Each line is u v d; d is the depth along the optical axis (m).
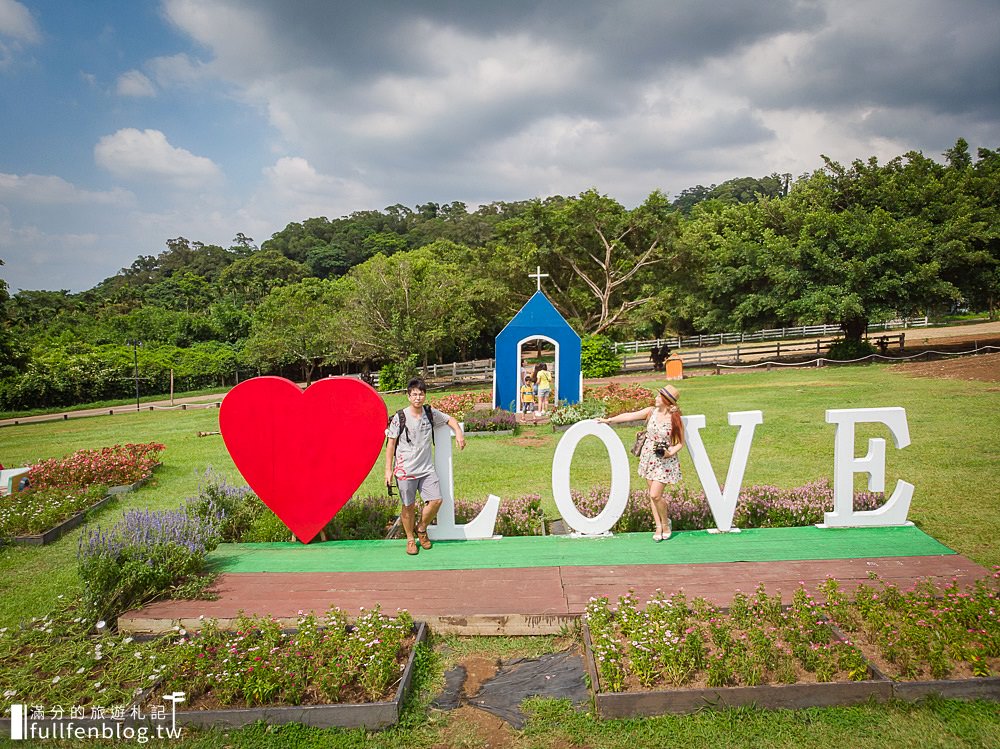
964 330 38.28
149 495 9.91
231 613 4.98
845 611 4.45
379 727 3.78
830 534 6.20
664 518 6.15
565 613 4.74
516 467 10.73
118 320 50.66
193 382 43.03
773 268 28.12
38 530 7.67
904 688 3.73
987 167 30.05
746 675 3.84
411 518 5.99
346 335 27.44
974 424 11.73
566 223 31.97
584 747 3.55
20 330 47.78
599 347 27.14
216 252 96.19
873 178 30.23
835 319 28.64
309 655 4.23
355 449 6.21
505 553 5.98
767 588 5.07
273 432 6.26
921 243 25.92
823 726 3.59
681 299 39.75
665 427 6.05
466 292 29.91
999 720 3.56
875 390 17.30
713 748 3.48
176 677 4.07
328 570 5.74
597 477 9.82
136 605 5.11
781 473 9.44
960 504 7.32
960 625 4.21
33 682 4.20
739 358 31.27
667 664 3.92
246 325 51.34
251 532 6.75
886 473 8.80
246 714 3.80
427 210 127.00
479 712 3.91
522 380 17.11
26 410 34.69
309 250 93.94
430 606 4.95
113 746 3.74
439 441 6.29
